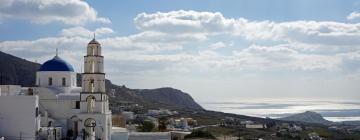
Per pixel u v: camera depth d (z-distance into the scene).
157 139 96.06
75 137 84.12
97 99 86.00
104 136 84.19
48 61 96.62
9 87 86.44
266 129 199.75
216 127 184.50
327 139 184.00
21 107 75.88
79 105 88.25
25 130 75.56
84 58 88.00
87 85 87.19
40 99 88.00
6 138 75.25
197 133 119.62
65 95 89.69
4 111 75.81
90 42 88.12
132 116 183.50
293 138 174.50
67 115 87.81
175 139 114.62
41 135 77.69
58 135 81.88
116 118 118.81
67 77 95.38
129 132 99.81
